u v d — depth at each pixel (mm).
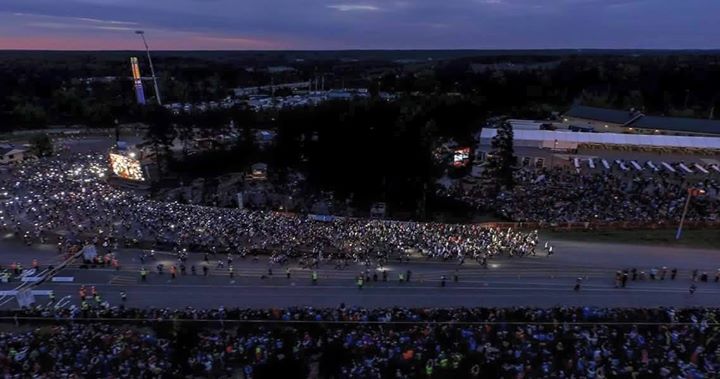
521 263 64500
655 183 90438
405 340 45500
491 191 91562
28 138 153000
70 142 147375
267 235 71875
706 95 188125
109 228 75000
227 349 44625
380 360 43094
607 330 47125
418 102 151625
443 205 88125
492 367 42312
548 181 93688
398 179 93375
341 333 47250
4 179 101500
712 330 47125
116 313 50906
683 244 69875
